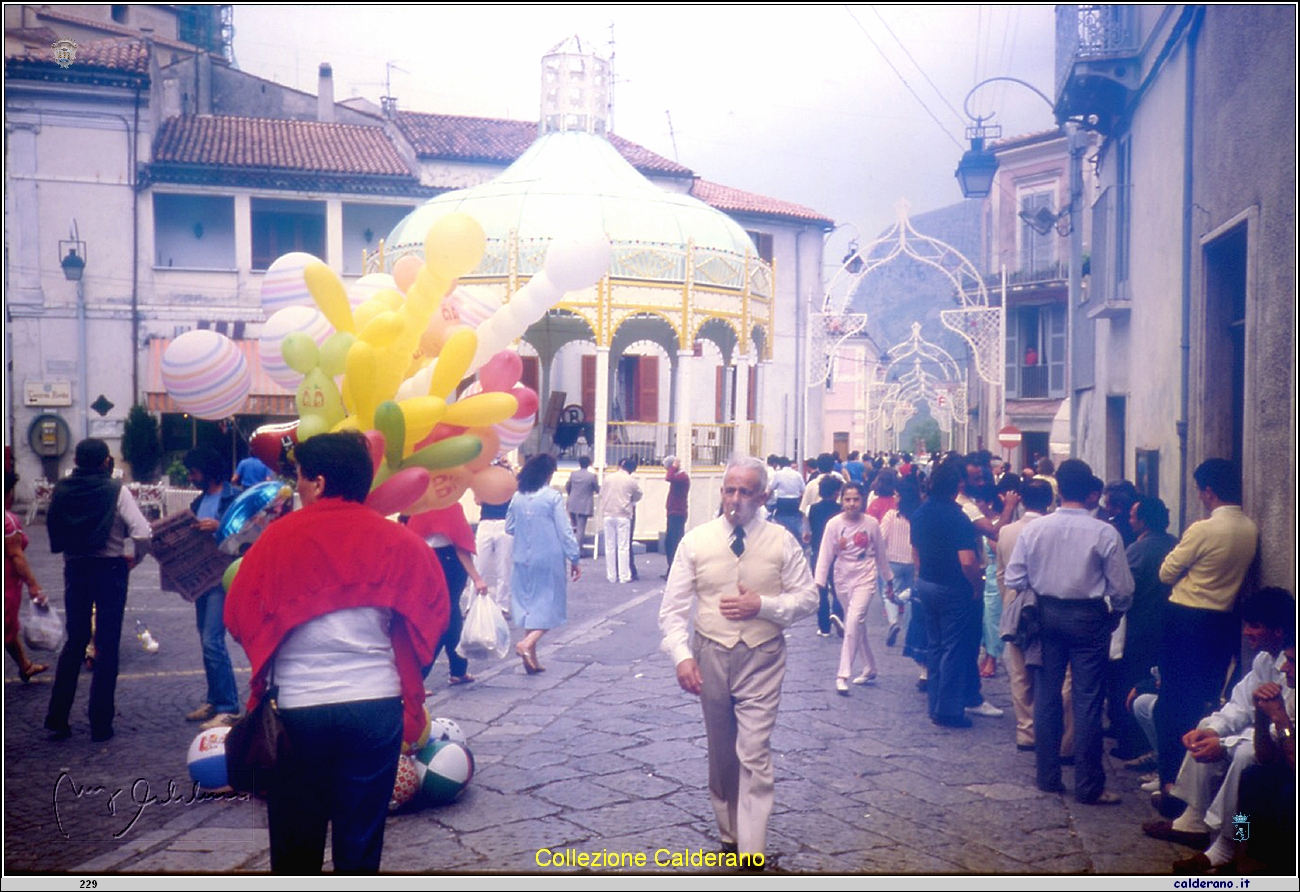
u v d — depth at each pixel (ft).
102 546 21.90
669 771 19.58
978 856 15.76
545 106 67.67
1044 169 55.67
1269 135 21.34
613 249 62.54
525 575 28.60
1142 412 35.14
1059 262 56.80
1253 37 22.54
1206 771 16.25
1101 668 18.39
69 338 66.33
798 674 28.68
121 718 23.59
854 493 26.96
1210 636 18.28
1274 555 19.80
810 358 76.74
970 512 26.86
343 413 16.99
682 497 55.98
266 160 70.49
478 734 22.18
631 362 86.38
